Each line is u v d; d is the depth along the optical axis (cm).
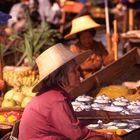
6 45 1009
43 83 487
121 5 1548
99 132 498
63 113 467
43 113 473
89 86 703
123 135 531
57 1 1580
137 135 533
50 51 497
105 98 653
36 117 477
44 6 1445
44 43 935
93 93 700
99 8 1619
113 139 495
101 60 820
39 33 956
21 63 902
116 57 841
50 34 977
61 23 1469
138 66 785
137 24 1341
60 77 488
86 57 514
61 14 1545
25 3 1398
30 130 480
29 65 848
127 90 698
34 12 1377
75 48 814
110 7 1741
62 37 1024
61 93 480
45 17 1443
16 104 637
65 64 489
